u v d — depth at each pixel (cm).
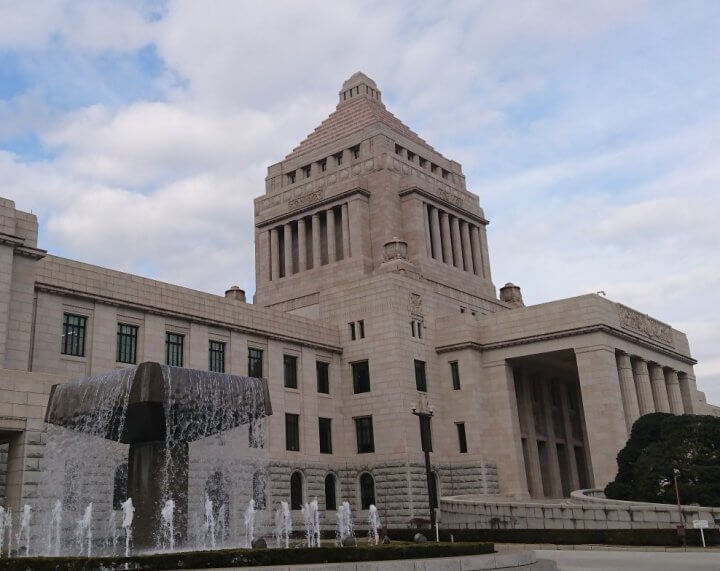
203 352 5388
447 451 6475
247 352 5741
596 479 5928
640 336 6838
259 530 5212
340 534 5891
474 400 6456
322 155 8769
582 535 4231
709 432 4712
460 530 4750
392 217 7981
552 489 7119
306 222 8581
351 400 6450
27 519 3184
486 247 9062
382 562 2177
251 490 5144
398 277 6544
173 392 2492
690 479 4500
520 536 4488
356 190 8031
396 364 6234
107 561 2020
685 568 2770
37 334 4347
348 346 6581
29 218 4119
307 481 5844
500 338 6638
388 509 5975
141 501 2581
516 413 6575
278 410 5784
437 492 6219
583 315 6234
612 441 5916
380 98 9706
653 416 5234
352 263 7812
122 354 4862
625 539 4072
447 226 8450
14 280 4006
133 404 2427
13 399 3272
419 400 6338
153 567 2030
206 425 2655
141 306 4978
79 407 2608
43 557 2106
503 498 5916
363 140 8431
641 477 4731
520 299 8975
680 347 7819
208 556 2078
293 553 2192
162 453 2605
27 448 3272
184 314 5272
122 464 4075
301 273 8250
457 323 6712
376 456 6159
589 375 6144
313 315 7744
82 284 4638
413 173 8431
